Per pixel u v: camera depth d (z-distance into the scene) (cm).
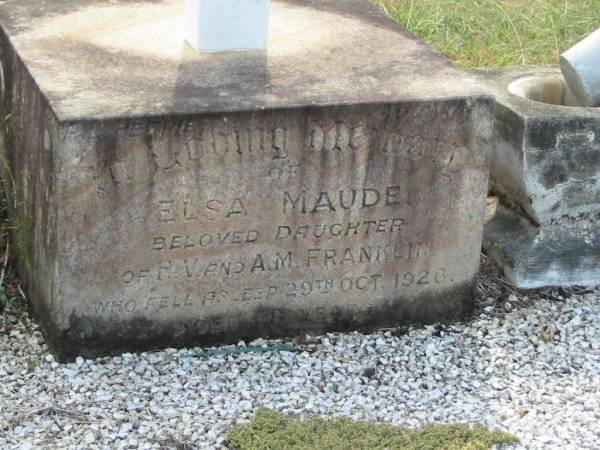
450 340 186
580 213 200
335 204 176
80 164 163
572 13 281
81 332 173
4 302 189
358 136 173
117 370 173
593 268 202
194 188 169
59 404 164
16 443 155
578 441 161
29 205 182
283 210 174
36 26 196
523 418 167
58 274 168
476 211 183
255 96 171
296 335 184
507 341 187
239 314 180
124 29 197
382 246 182
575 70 201
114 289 172
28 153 180
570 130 192
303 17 209
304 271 180
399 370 178
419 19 271
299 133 170
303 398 169
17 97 187
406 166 177
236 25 189
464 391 174
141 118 163
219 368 175
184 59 185
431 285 187
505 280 202
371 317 186
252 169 170
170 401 166
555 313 195
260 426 160
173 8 210
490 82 208
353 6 218
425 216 181
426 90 177
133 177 166
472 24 275
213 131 167
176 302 176
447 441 159
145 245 170
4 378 170
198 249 173
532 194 196
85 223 166
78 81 174
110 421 160
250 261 177
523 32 275
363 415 165
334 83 179
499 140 200
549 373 179
